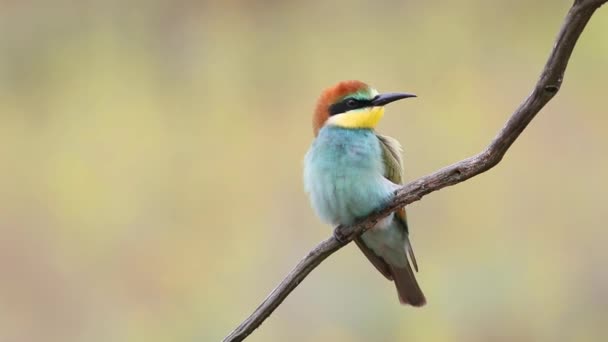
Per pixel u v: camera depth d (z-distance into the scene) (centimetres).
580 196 1139
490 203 1130
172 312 1122
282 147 1328
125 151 1352
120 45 1468
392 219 779
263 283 1111
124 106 1406
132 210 1262
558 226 1109
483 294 1032
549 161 1173
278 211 1200
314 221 1175
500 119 1252
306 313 1034
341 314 1024
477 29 1388
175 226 1237
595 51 1302
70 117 1404
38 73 1445
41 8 1472
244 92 1409
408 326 1023
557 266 1065
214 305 1097
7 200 1301
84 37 1473
